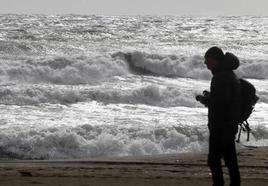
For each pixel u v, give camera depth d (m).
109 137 18.25
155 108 25.94
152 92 27.84
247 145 17.47
